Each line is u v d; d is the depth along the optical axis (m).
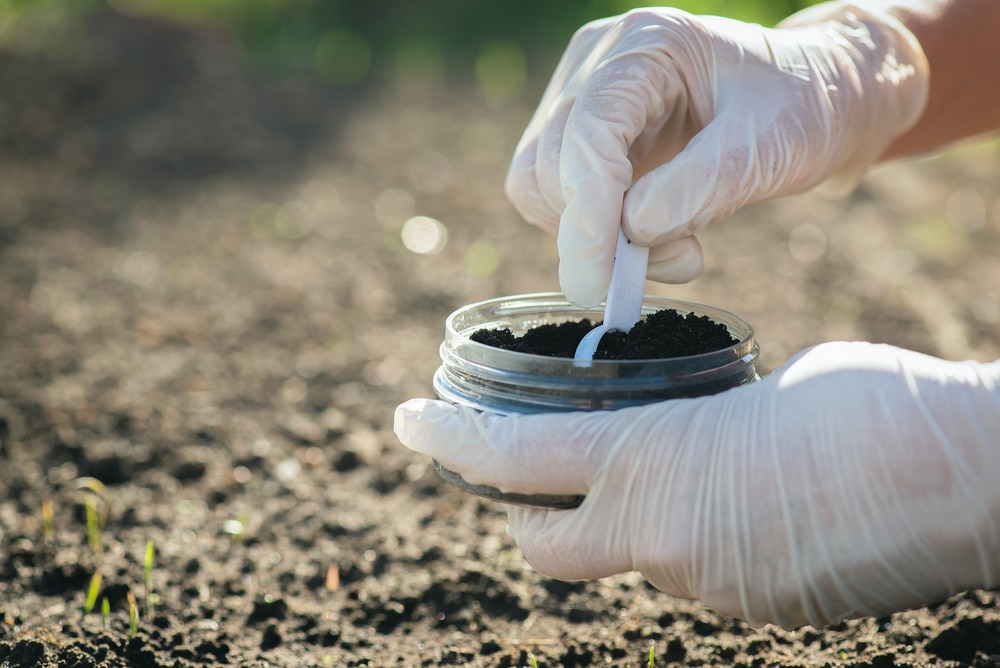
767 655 0.74
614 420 0.67
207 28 2.60
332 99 2.40
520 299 0.73
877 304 1.26
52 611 0.77
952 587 0.67
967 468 0.66
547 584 0.79
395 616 0.78
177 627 0.76
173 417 0.94
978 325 1.18
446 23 3.16
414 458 0.91
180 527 0.84
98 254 1.43
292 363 1.09
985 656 0.73
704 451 0.67
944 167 2.01
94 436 0.91
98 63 2.23
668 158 0.76
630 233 0.71
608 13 3.06
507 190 0.76
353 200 1.75
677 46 0.73
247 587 0.79
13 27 2.33
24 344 1.10
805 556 0.67
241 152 1.97
